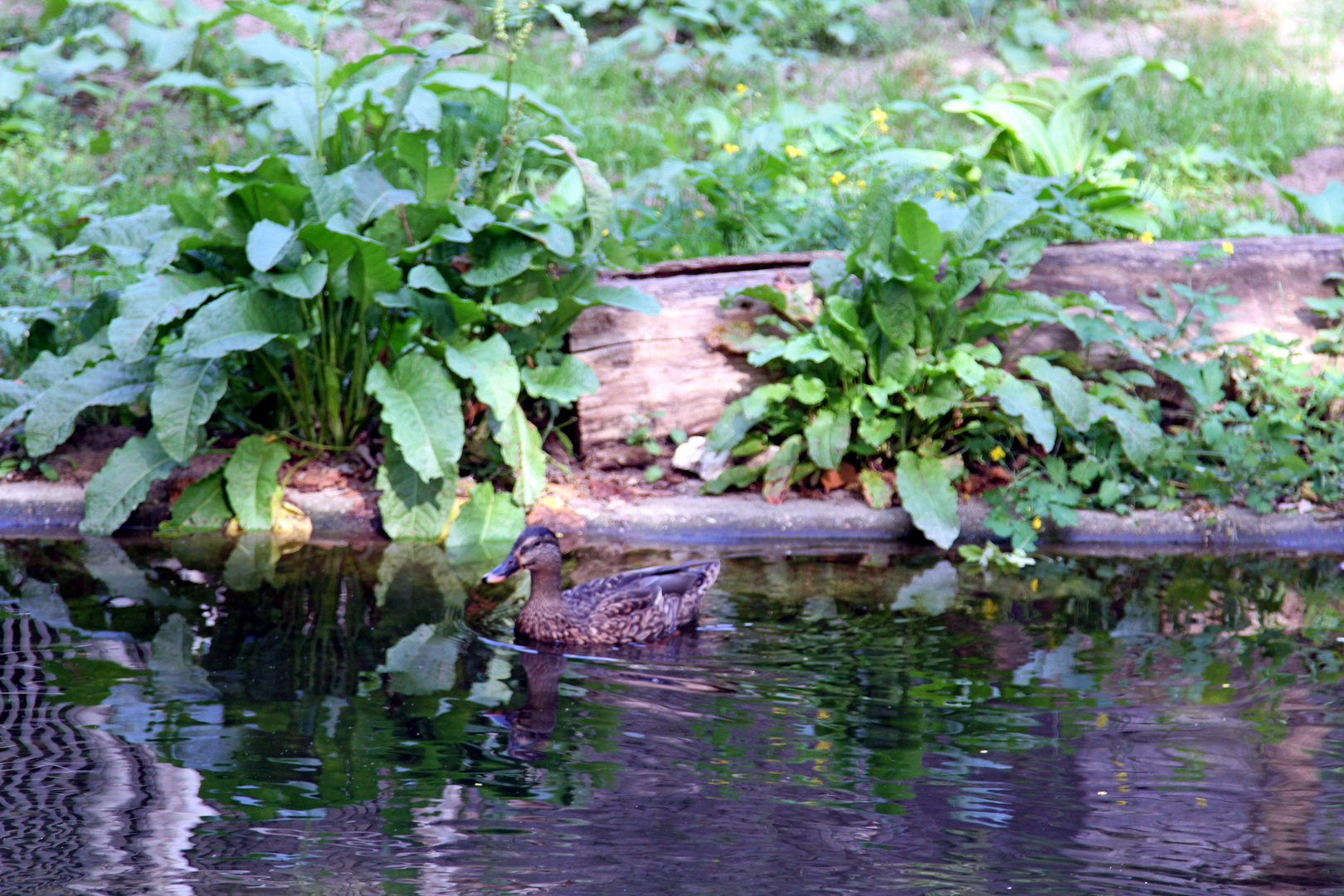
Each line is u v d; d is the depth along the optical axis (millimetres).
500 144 8867
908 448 9336
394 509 8547
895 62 16219
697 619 6926
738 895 3990
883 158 11742
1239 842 4355
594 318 9297
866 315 9188
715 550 8516
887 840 4352
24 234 11320
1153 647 6473
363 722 5312
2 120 13820
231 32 15023
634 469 9516
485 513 8688
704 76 15680
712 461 9375
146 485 8492
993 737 5258
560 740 5176
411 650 6266
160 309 7902
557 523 8844
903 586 7645
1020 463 9398
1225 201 13078
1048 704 5645
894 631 6730
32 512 8656
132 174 13164
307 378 8844
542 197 12523
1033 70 15578
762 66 15664
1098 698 5727
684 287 9508
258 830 4344
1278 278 9844
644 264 10516
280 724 5246
